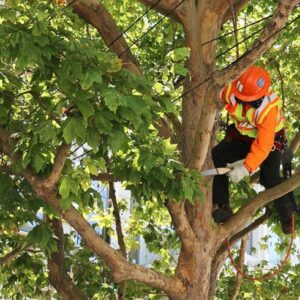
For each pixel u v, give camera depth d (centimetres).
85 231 1652
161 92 1569
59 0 1711
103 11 1980
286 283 3081
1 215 2064
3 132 1628
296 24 2758
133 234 3166
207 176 1809
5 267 2495
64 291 2092
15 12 1502
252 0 2698
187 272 1817
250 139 1719
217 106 1702
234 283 3089
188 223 1805
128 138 1477
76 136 1377
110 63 1419
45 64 1431
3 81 1570
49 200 1598
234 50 2920
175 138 2114
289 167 1820
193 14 1933
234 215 1836
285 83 2955
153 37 2847
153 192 1666
